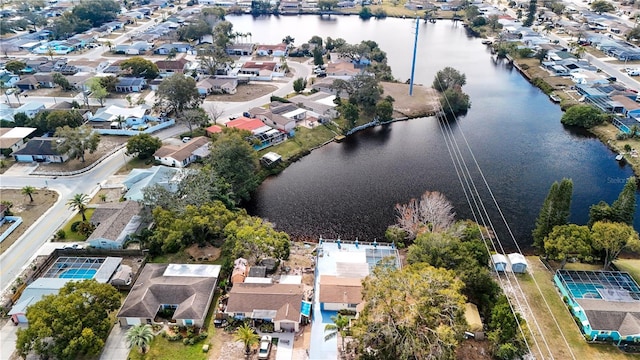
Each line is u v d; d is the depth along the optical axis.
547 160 133.12
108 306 72.56
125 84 175.38
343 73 194.50
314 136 145.75
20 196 109.69
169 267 84.62
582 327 75.12
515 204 112.12
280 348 71.31
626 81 185.75
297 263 90.19
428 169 128.88
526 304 80.44
